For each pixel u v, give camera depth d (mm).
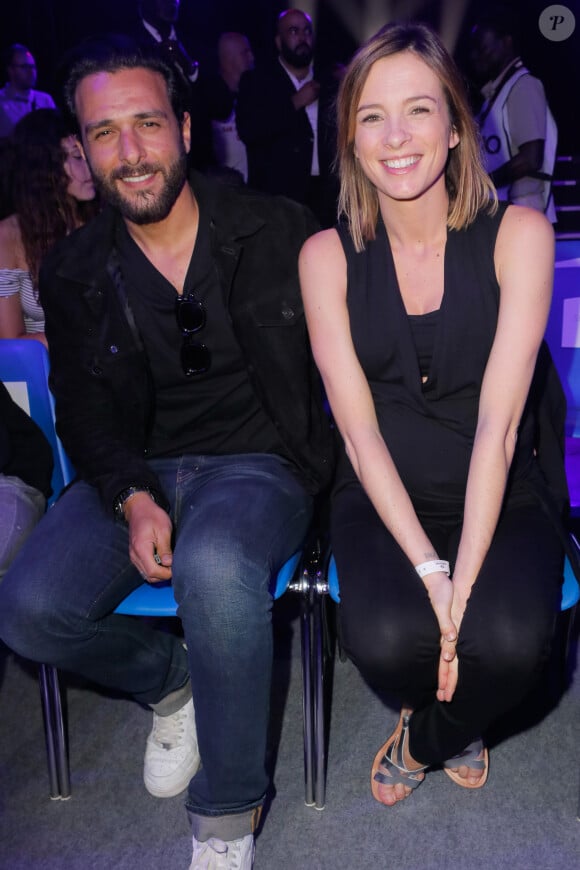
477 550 1493
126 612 1619
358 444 1594
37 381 1932
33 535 1671
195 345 1716
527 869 1566
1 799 1803
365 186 1593
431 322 1580
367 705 2037
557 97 7988
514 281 1528
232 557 1472
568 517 1756
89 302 1742
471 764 1746
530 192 4465
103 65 1587
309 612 1649
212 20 8391
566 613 2049
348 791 1776
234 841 1539
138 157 1586
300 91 4664
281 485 1689
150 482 1681
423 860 1599
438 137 1491
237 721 1483
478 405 1617
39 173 2346
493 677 1443
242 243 1702
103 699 2102
